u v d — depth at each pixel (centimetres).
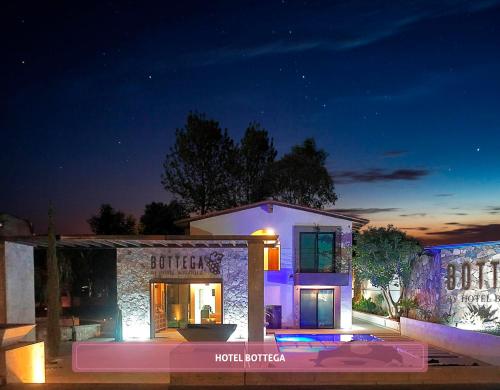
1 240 1480
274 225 2397
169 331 2159
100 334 2142
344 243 2394
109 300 3703
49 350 1555
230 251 1988
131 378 1291
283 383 1094
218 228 2395
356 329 2333
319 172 3744
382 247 2372
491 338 1522
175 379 1091
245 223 2394
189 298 2319
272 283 2378
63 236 1565
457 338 1723
